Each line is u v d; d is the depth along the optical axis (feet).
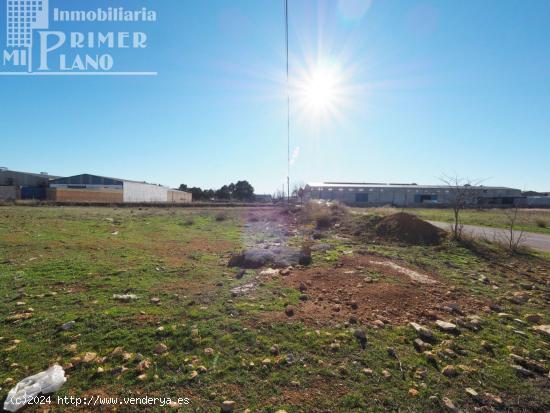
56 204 90.84
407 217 35.83
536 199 167.12
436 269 22.02
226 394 8.28
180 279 18.53
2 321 12.16
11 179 138.62
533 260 26.37
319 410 7.76
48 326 11.80
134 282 17.56
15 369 9.06
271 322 12.42
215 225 49.29
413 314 13.70
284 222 53.16
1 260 21.61
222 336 11.23
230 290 16.51
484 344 11.09
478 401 8.23
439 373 9.39
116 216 56.95
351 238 35.55
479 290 17.63
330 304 14.64
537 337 12.04
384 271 20.22
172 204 107.04
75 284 16.96
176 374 9.06
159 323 12.23
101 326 11.91
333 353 10.28
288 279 18.58
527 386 8.91
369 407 7.89
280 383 8.74
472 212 97.86
